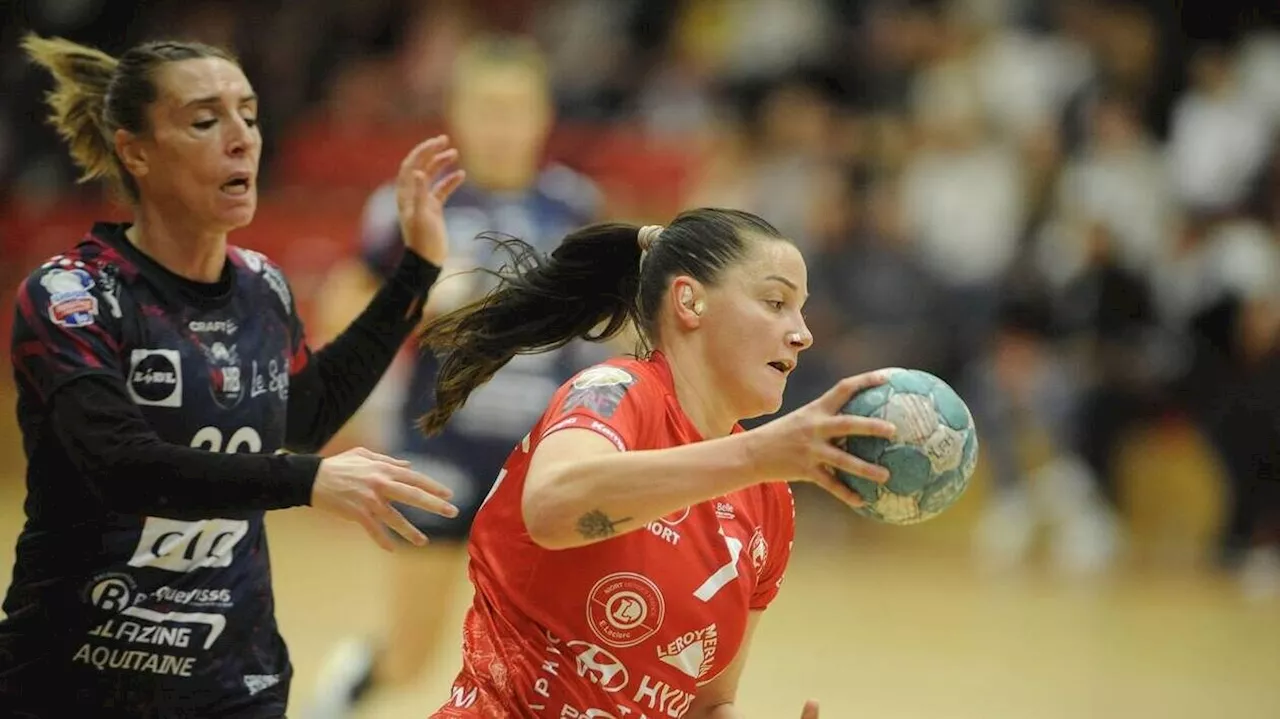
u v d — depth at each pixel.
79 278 9.25
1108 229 32.12
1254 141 34.09
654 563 8.40
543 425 8.54
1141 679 21.19
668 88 40.72
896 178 36.22
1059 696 20.02
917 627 24.83
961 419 7.71
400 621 16.03
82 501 9.20
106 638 9.29
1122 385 31.66
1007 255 34.31
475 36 43.50
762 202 35.72
